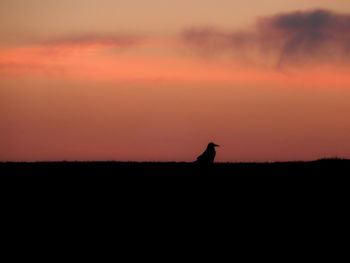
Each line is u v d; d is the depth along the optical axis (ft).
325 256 226.99
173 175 333.21
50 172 344.08
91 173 341.21
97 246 240.73
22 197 296.71
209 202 289.12
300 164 352.49
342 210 274.57
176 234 251.19
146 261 224.12
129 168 353.31
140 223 263.29
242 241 243.40
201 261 222.69
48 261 223.10
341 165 343.67
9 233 253.44
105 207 283.59
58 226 260.62
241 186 309.22
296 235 249.34
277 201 287.69
